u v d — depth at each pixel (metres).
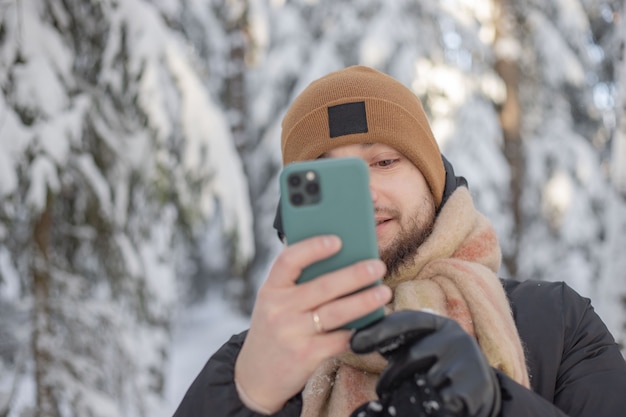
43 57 2.71
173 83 3.34
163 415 3.44
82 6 3.10
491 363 1.04
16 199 2.75
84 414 2.87
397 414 0.81
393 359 0.82
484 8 7.51
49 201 2.61
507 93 7.61
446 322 0.82
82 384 2.93
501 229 7.42
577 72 7.67
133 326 3.33
